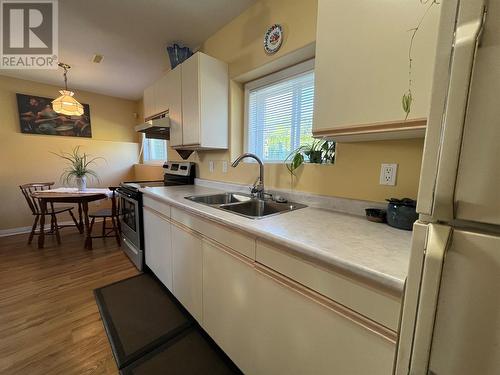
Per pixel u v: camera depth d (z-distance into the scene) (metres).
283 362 0.90
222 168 2.22
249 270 1.02
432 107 0.39
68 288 1.97
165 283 1.84
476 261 0.36
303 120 1.67
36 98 3.52
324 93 1.02
